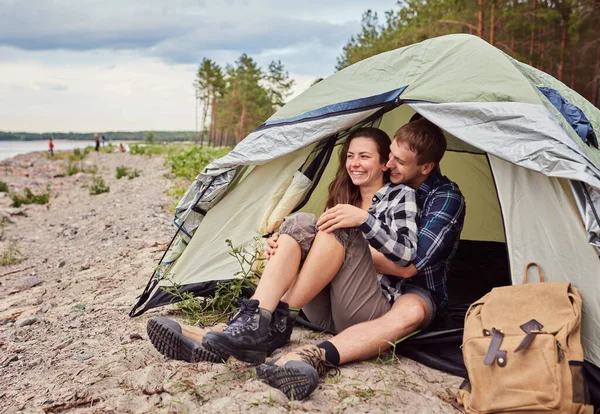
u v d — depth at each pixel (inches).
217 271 150.8
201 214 152.6
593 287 105.0
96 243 288.2
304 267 113.1
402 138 123.5
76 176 732.7
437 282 125.6
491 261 196.5
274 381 101.5
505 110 116.7
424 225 121.5
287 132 140.6
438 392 107.9
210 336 104.8
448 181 128.1
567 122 126.0
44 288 209.3
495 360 95.4
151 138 4926.2
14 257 273.7
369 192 132.7
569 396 90.5
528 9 755.4
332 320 127.2
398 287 124.6
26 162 1067.3
